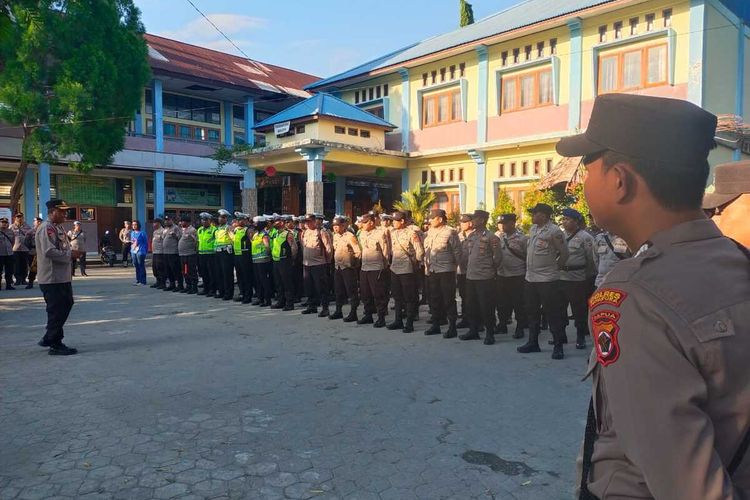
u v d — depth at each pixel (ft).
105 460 12.55
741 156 48.16
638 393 3.35
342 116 58.85
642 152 3.79
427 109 63.36
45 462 12.44
